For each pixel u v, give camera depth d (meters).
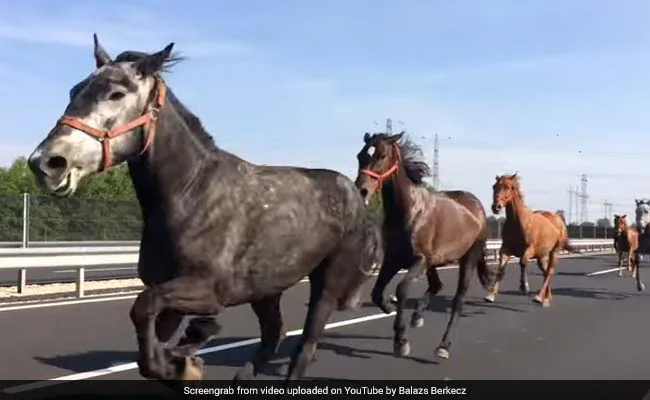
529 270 27.62
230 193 5.24
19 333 10.26
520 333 11.58
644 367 8.95
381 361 8.98
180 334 5.16
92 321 11.51
